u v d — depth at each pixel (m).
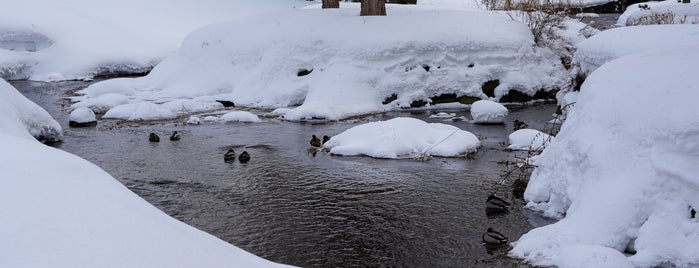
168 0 39.56
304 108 19.64
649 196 8.05
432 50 22.48
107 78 31.17
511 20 25.14
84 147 15.59
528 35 24.23
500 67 22.83
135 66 32.34
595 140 9.18
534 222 9.83
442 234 9.41
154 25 36.59
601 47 14.11
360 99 21.33
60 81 30.11
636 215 8.12
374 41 22.28
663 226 7.78
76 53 31.73
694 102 8.08
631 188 8.26
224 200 11.21
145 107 19.84
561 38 25.12
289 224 9.91
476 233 9.42
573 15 40.09
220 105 22.11
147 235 3.91
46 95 25.08
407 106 21.70
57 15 33.75
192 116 19.59
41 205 3.72
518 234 9.33
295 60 22.88
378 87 21.78
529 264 8.04
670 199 7.90
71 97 24.41
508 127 18.08
